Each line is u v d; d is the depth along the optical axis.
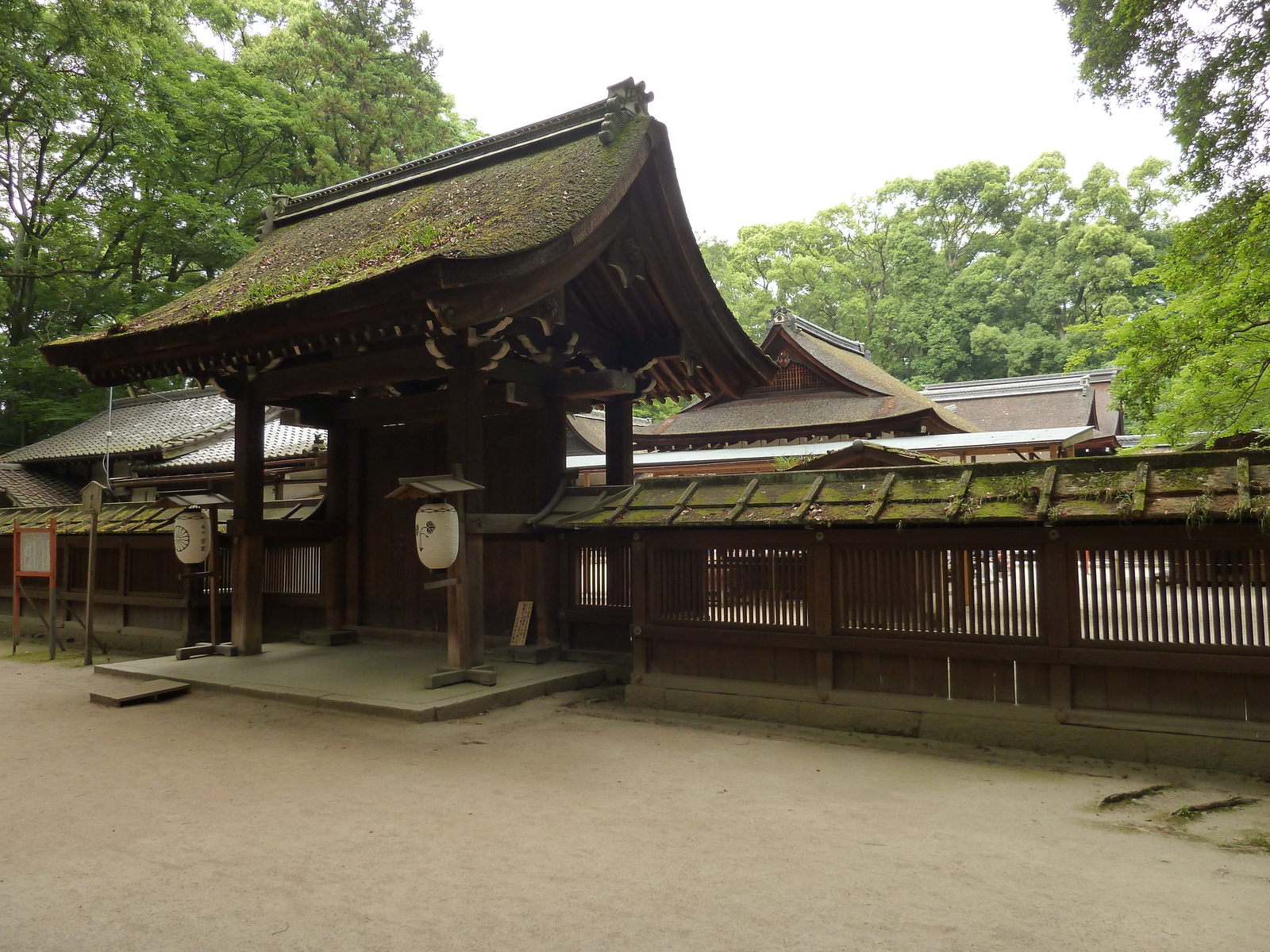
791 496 7.09
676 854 4.04
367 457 10.66
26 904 3.51
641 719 7.11
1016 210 57.88
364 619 10.56
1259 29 7.77
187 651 9.47
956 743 6.20
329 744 6.22
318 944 3.12
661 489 8.05
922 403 27.92
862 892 3.60
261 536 9.77
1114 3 8.43
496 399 9.23
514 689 7.56
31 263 23.52
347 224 10.21
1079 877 3.77
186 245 24.05
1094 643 5.81
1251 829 4.42
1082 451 32.44
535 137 9.63
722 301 9.25
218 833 4.36
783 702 6.92
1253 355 8.87
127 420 23.83
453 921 3.31
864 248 59.62
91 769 5.64
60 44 20.28
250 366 9.13
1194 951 3.06
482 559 8.09
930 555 6.44
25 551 11.35
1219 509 5.22
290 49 28.95
